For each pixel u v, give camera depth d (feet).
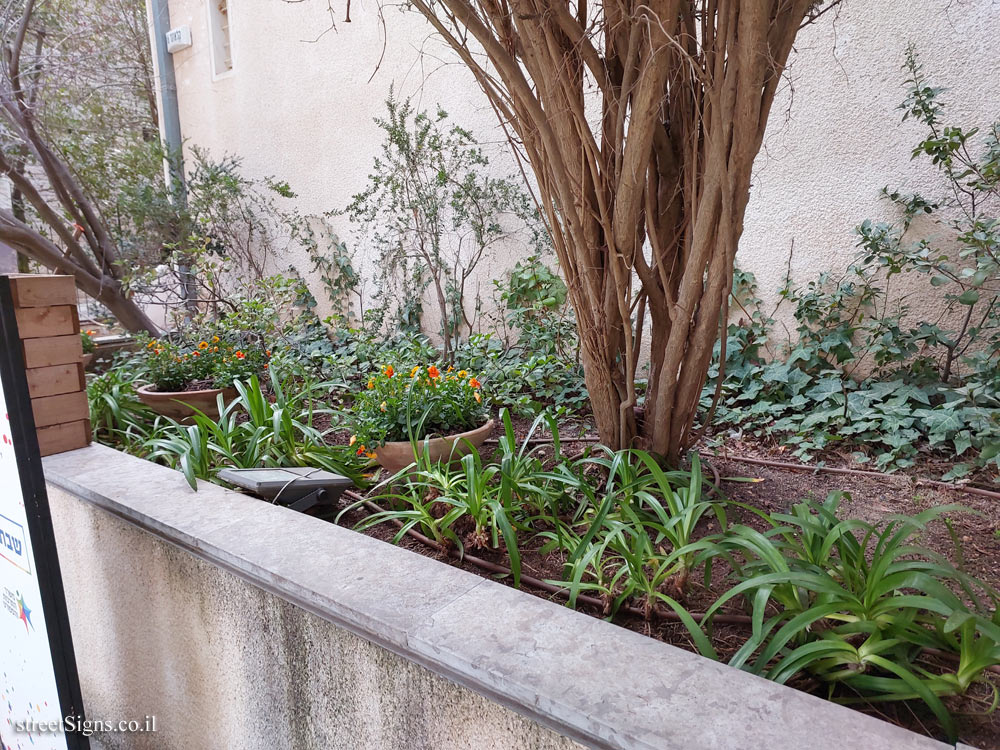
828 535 4.44
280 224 21.81
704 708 3.00
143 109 26.07
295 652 4.57
